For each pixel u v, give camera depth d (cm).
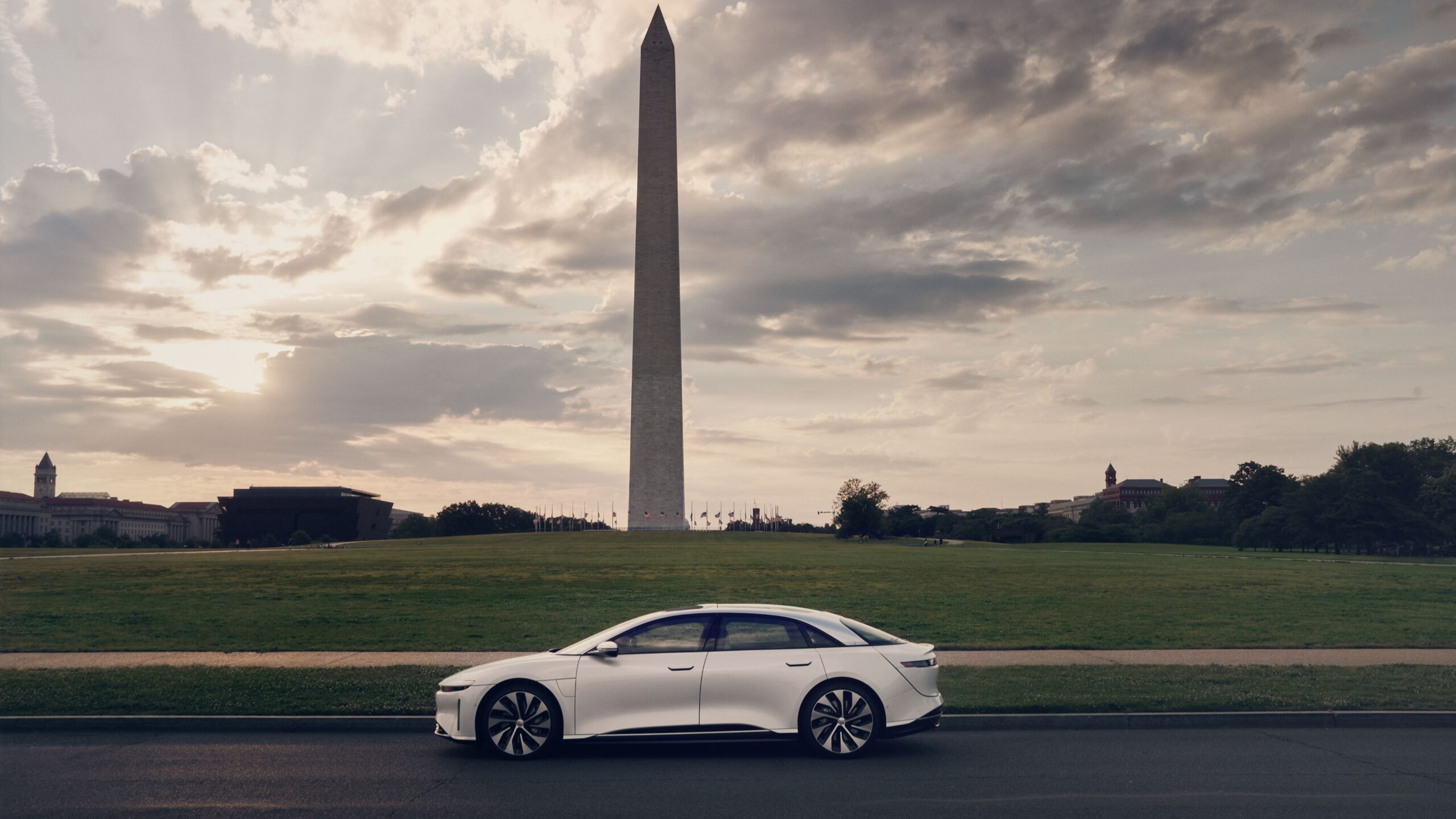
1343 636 2470
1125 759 1164
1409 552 11519
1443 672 1786
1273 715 1412
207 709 1441
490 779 1064
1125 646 2294
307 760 1170
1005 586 4172
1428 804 934
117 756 1202
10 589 3966
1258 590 4000
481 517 17838
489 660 2027
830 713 1162
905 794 985
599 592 3834
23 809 927
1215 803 943
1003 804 939
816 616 1217
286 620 2878
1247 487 15000
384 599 3528
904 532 16450
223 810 922
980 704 1460
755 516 16300
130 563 5891
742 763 1150
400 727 1388
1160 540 15850
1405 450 12888
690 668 1166
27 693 1558
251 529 15700
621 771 1105
